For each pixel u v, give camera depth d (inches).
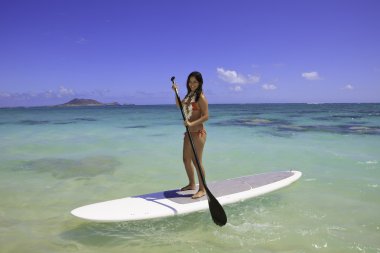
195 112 183.9
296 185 233.6
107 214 166.1
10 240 149.3
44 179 257.0
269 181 225.1
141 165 304.7
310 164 303.7
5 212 185.5
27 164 308.2
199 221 169.3
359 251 136.3
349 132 558.9
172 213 169.8
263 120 905.5
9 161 321.4
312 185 234.1
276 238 149.5
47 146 413.1
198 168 172.9
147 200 184.4
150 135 532.7
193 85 182.4
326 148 389.1
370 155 343.3
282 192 217.2
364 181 243.6
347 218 172.9
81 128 669.9
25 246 143.6
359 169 282.2
